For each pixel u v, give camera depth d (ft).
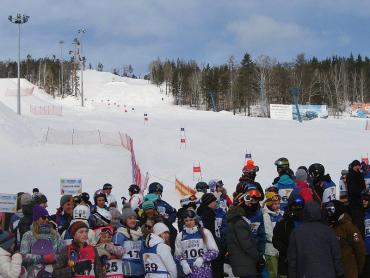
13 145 92.84
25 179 70.28
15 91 260.01
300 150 103.76
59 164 82.79
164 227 24.53
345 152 101.24
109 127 134.21
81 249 21.25
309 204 22.15
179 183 68.64
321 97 350.02
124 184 72.13
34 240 22.62
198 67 475.72
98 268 21.16
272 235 28.32
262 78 330.95
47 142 101.14
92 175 75.97
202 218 28.96
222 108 364.38
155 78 524.52
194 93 393.29
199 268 24.20
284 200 33.04
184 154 100.22
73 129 117.91
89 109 233.55
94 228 26.86
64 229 27.94
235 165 88.99
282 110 232.53
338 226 25.22
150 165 89.40
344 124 170.30
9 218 31.14
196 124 157.48
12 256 21.39
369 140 119.85
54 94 371.35
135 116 195.31
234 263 26.02
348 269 24.71
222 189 39.09
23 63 526.57
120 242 24.14
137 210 31.42
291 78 347.56
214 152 102.63
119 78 611.88
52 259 21.70
